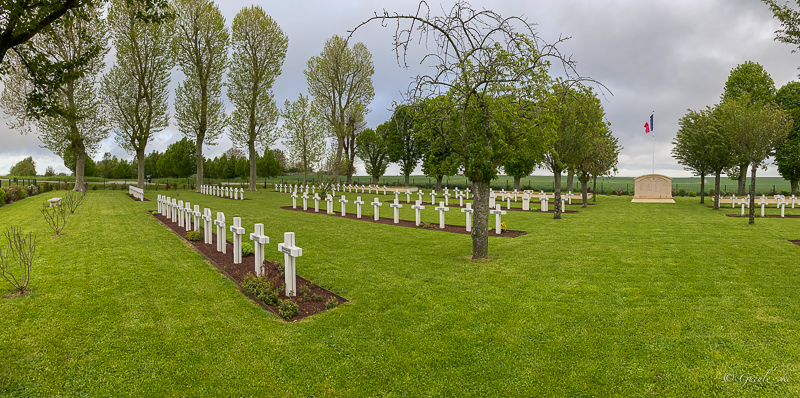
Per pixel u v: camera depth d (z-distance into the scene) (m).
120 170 70.69
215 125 40.88
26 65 6.43
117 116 36.22
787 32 8.74
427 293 6.48
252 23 40.66
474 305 5.88
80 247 9.93
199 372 4.01
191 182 61.56
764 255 9.27
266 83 42.16
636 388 3.67
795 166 27.92
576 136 18.69
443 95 9.22
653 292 6.40
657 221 16.89
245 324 5.19
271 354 4.39
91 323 5.12
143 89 37.56
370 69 45.31
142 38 35.47
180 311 5.61
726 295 6.19
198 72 39.78
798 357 4.12
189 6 38.47
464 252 9.97
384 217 18.73
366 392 3.68
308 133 34.94
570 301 6.00
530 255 9.46
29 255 8.80
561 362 4.17
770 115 15.87
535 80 8.95
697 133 24.66
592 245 10.80
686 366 4.02
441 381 3.85
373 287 6.88
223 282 7.12
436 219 17.94
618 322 5.16
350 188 47.56
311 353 4.42
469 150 8.84
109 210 19.00
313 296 6.33
